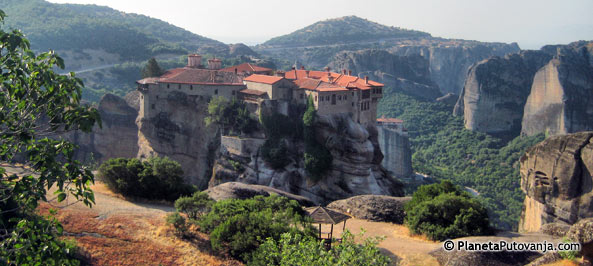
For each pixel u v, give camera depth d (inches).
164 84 4571.9
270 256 1462.8
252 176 4220.0
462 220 1969.7
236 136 4323.3
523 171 3597.4
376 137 4677.7
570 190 3107.8
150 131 4630.9
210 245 1807.3
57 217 1815.9
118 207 2165.4
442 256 1638.8
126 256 1641.2
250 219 1827.0
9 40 783.7
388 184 4608.8
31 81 804.6
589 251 1322.6
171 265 1637.6
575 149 3120.1
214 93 4458.7
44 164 761.0
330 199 4222.4
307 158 4227.4
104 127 5388.8
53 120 820.0
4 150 797.2
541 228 2011.6
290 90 4448.8
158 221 2000.5
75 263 798.5
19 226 741.3
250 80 4549.7
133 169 2588.6
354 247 1206.3
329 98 4247.0
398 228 2214.6
